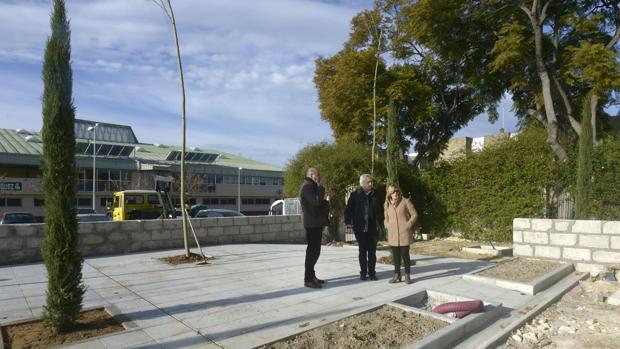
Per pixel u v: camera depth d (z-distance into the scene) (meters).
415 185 15.63
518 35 14.66
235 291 6.37
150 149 60.56
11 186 40.03
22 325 4.69
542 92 16.22
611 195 10.72
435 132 23.38
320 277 7.48
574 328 5.03
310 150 17.28
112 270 8.09
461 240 14.47
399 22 15.52
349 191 16.17
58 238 4.43
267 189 65.81
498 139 14.49
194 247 11.59
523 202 13.08
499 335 4.62
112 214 22.30
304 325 4.71
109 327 4.66
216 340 4.26
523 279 6.84
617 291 6.51
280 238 13.95
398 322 4.65
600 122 18.20
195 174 53.16
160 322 4.84
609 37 16.55
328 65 23.95
